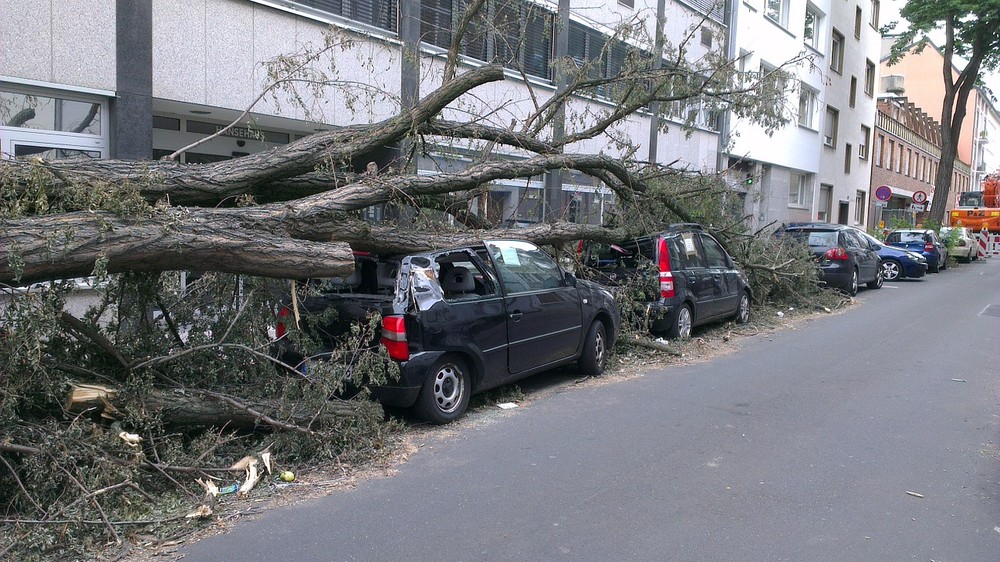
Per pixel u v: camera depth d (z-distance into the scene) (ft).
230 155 37.35
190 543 13.33
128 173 18.26
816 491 15.79
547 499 15.35
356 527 13.99
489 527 13.98
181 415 16.15
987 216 119.96
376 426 18.40
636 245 32.42
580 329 25.45
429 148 29.63
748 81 34.96
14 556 12.40
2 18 25.54
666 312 31.58
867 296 55.47
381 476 16.74
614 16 57.88
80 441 14.05
